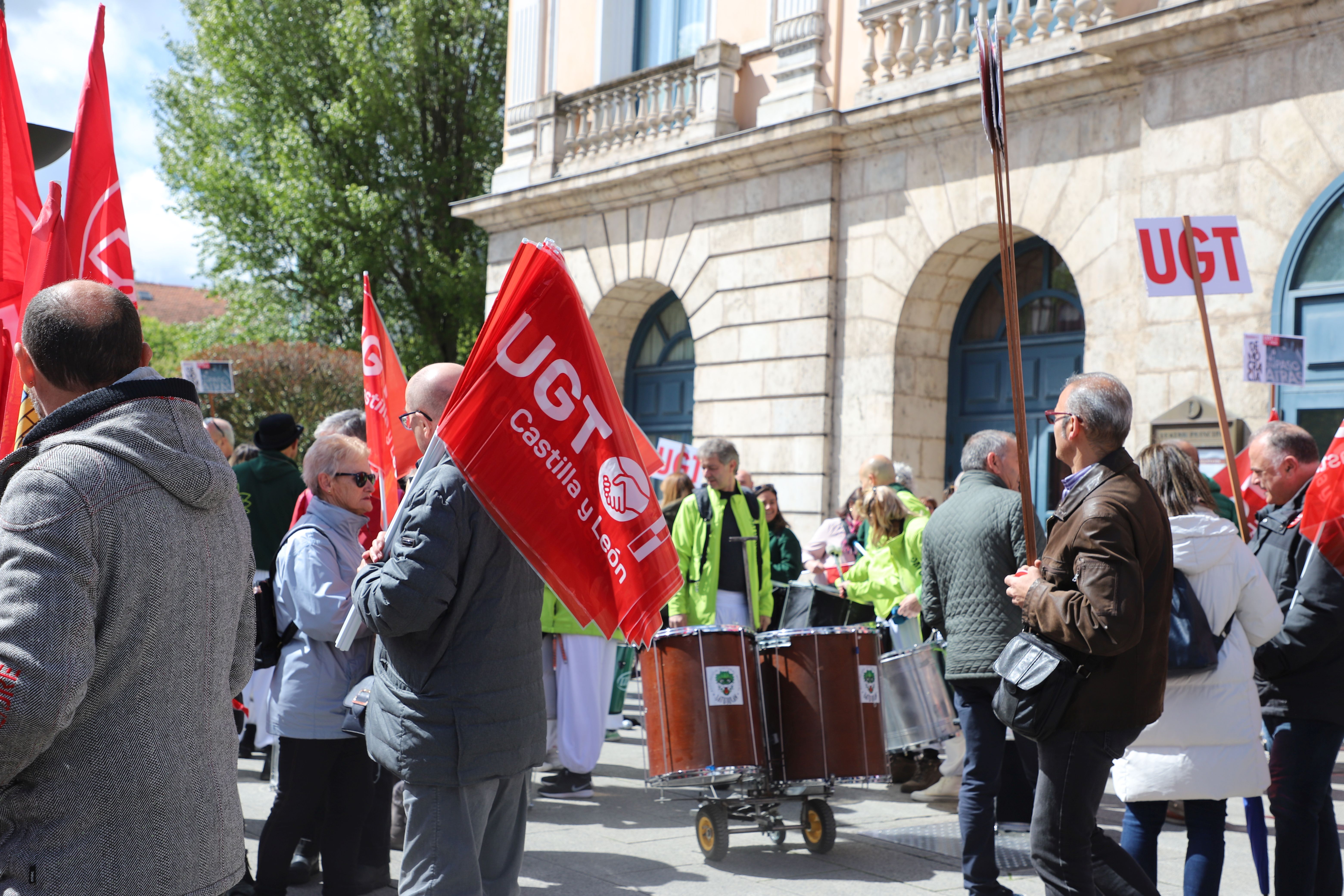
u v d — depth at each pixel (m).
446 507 3.01
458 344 22.55
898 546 6.67
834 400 12.12
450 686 3.03
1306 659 3.85
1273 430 4.39
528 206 15.38
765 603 6.87
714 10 13.79
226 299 24.77
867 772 5.14
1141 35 9.22
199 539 2.25
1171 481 3.86
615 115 14.63
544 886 4.70
